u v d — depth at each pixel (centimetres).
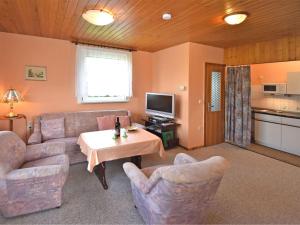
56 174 212
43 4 240
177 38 390
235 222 202
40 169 207
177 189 143
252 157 392
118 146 262
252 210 222
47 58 398
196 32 347
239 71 460
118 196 250
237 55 454
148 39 399
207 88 455
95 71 441
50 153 268
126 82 480
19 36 371
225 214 214
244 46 439
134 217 209
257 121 490
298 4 234
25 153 258
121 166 345
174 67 461
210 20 288
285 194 255
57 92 414
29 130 393
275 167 342
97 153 248
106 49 450
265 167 342
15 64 373
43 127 362
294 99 472
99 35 374
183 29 331
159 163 361
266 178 300
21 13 269
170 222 164
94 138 297
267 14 264
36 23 310
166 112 448
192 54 424
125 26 319
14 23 311
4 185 195
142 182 178
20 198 202
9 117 342
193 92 435
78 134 398
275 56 390
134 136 309
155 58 523
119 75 470
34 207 210
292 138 415
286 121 425
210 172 146
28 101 389
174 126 453
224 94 491
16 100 351
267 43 401
